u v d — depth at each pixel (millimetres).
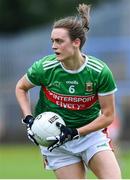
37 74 14906
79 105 14906
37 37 57562
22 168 32094
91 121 15172
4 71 56719
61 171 15297
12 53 57000
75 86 14750
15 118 55219
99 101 14875
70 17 14648
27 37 57938
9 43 57188
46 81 14906
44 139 14734
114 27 55562
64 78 14742
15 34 75062
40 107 15375
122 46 54906
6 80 56438
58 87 14844
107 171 14820
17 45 57125
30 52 57125
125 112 52844
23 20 74438
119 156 38469
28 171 30375
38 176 27734
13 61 56844
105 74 14648
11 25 74625
